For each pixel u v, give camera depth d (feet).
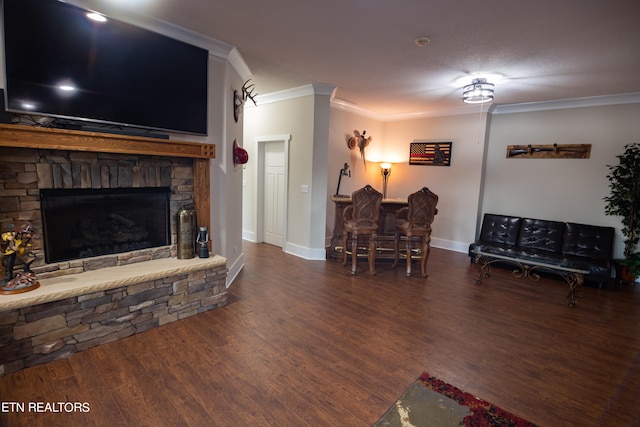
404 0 7.48
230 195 12.44
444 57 11.03
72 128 7.91
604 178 15.56
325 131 16.03
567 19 8.06
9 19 6.87
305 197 16.57
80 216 8.73
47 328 7.25
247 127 19.66
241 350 8.11
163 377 6.97
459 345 8.75
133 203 9.69
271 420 5.90
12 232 7.16
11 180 7.36
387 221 16.43
